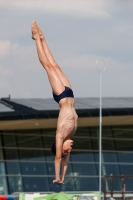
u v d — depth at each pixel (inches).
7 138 3730.3
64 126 973.2
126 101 3909.9
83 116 3585.1
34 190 3622.0
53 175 3688.5
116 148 3895.2
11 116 3437.5
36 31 1019.9
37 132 3794.3
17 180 3619.6
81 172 3742.6
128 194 3147.1
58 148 968.3
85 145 3853.3
